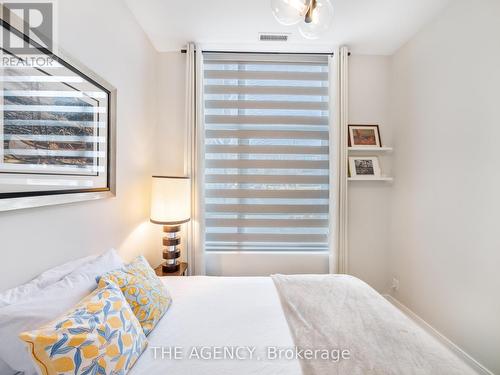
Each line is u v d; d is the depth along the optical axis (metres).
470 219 1.59
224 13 1.88
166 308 1.24
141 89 2.05
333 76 2.37
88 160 1.29
